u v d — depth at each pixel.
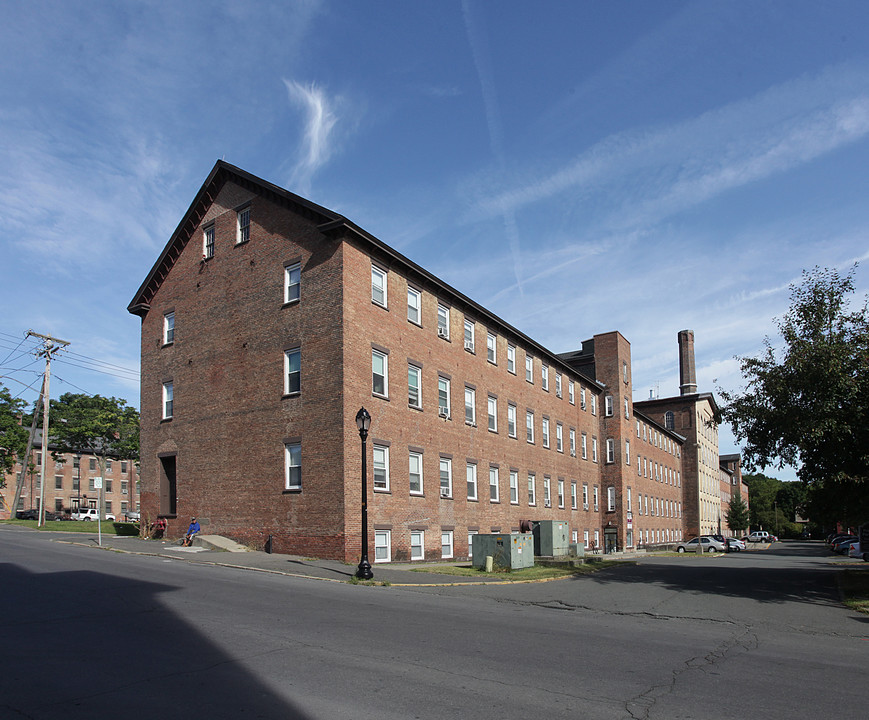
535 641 11.09
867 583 22.75
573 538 48.91
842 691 8.42
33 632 10.49
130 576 17.34
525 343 43.41
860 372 19.72
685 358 89.12
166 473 32.53
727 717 7.27
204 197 32.66
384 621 12.37
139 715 6.86
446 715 7.05
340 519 24.84
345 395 25.59
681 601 17.78
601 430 57.59
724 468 120.69
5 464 65.94
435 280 32.22
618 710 7.41
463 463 34.19
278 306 28.39
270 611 12.88
